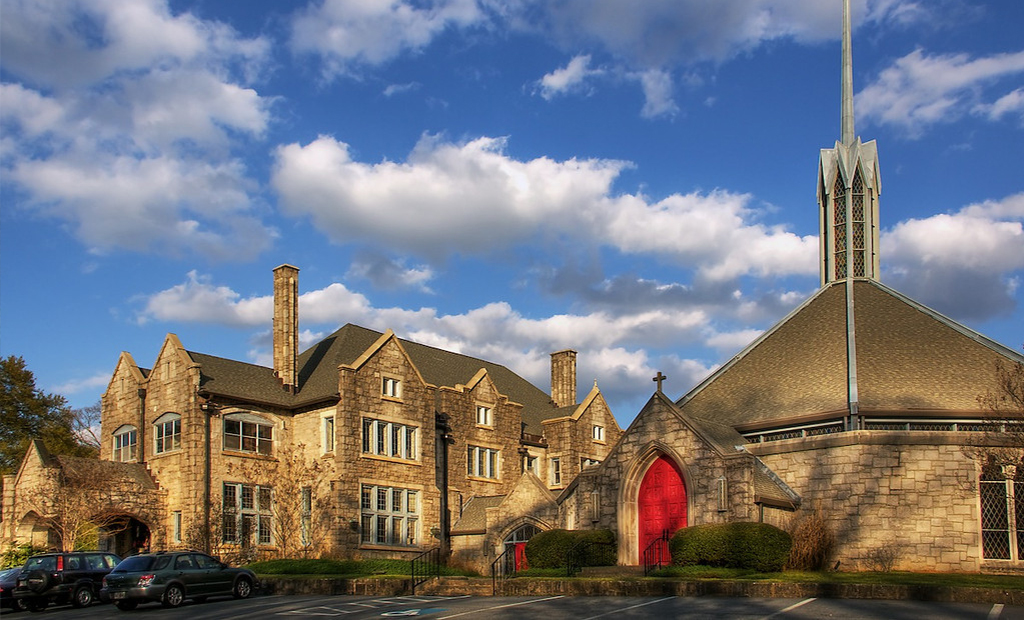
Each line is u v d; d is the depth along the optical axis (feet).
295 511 158.92
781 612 79.05
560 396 221.87
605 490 130.21
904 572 110.73
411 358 195.21
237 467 157.58
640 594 97.86
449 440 179.73
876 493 117.91
